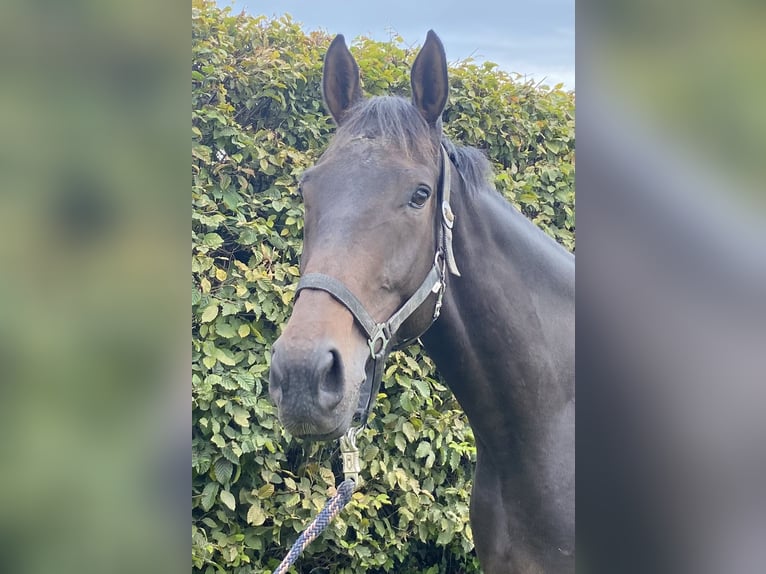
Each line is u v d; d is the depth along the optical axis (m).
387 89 2.65
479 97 2.78
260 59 2.52
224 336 2.36
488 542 1.71
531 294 1.65
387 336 1.40
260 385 2.38
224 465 2.35
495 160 2.84
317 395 1.25
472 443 2.74
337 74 1.59
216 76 2.46
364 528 2.56
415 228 1.43
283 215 2.54
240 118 2.58
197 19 2.45
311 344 1.26
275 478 2.46
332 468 2.66
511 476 1.65
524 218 1.77
